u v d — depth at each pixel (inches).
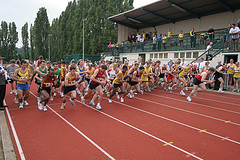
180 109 260.7
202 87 313.1
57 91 383.9
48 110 243.0
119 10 1159.6
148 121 205.9
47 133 168.4
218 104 295.9
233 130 182.5
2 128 178.2
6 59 2389.3
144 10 723.4
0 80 236.4
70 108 255.1
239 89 411.8
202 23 722.8
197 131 178.4
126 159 125.6
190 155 132.0
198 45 582.6
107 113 234.2
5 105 260.7
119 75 272.4
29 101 294.4
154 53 740.7
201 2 614.5
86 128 181.6
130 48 858.8
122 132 173.2
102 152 135.0
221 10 657.6
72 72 230.2
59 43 1763.0
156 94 378.9
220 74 415.8
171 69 392.5
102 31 1198.9
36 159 124.8
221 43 494.3
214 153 135.5
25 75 242.5
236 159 127.6
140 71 305.0
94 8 1272.1
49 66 304.2
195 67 437.4
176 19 814.5
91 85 258.2
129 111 245.6
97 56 1127.6
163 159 126.1
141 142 152.4
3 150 136.5
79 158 126.4
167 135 167.6
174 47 663.8
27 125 187.5
